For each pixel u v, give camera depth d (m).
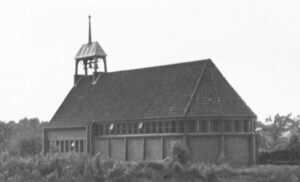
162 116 105.50
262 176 84.44
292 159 101.38
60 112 132.62
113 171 88.00
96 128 120.38
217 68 107.69
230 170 86.50
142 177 87.38
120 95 120.12
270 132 153.25
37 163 95.25
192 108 102.44
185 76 109.12
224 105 102.25
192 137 101.81
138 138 110.25
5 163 97.44
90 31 135.50
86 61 135.50
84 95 130.75
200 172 86.31
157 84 113.75
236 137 101.88
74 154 96.12
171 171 87.31
